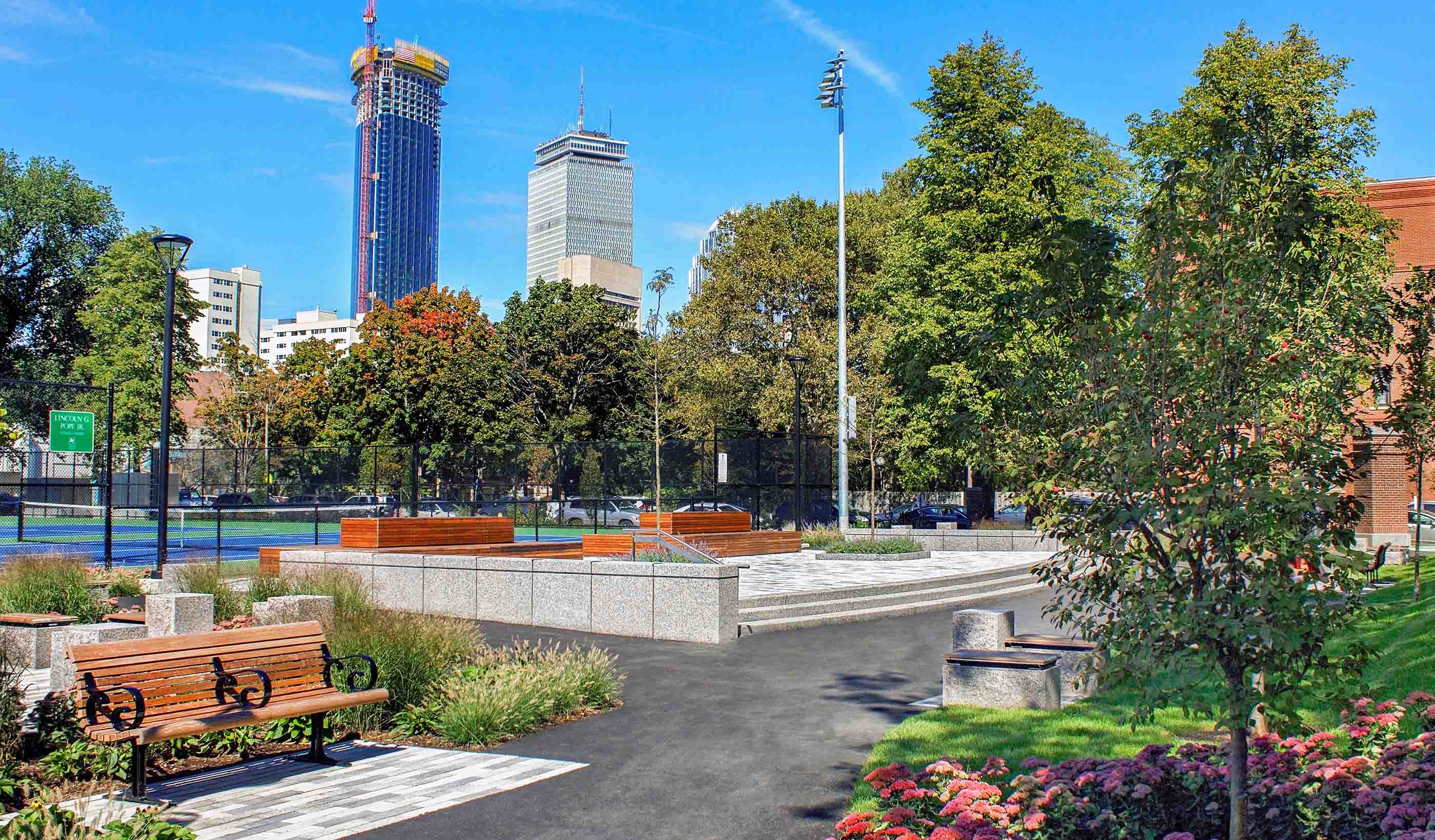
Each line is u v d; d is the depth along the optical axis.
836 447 40.62
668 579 14.66
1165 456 4.88
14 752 7.76
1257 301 4.98
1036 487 5.30
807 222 49.78
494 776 7.82
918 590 18.84
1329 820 5.30
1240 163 5.27
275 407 63.34
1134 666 4.85
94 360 55.25
